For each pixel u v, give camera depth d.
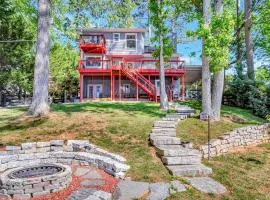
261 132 14.05
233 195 7.24
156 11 18.20
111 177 8.12
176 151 9.78
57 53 35.12
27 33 29.02
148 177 8.02
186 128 13.24
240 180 8.40
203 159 10.43
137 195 6.74
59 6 33.38
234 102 22.41
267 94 19.30
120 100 28.91
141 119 14.43
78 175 8.29
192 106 21.67
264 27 23.34
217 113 15.20
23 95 35.81
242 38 27.02
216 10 15.46
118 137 11.65
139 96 31.08
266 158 11.21
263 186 8.10
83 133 12.02
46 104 14.81
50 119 13.77
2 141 10.92
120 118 14.38
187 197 6.83
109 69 28.84
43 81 14.80
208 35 13.73
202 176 8.50
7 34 27.55
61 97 40.12
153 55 19.50
